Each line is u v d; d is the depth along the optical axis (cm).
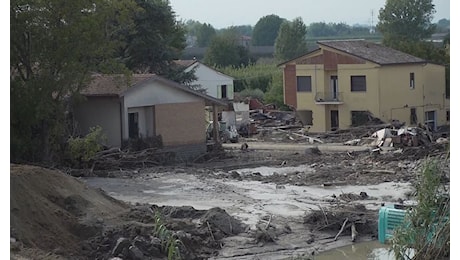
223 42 11619
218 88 7812
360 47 6475
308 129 6506
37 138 4150
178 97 4931
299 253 2458
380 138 5241
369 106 6169
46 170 2625
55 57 4003
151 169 4425
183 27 7750
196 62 7438
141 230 2448
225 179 4006
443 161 1764
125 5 4262
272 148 5381
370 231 2686
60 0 3947
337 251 2505
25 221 2258
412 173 3962
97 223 2445
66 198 2534
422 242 1667
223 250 2477
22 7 3953
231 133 5912
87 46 4059
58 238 2305
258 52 15475
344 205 3116
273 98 8181
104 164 4372
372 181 3809
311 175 4056
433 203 1669
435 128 6538
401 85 6262
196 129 4991
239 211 3064
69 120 4641
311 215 2834
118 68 4338
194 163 4778
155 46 6550
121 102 4634
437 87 6569
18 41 3969
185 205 3183
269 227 2736
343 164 4472
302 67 6538
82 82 4188
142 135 4819
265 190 3609
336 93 6397
